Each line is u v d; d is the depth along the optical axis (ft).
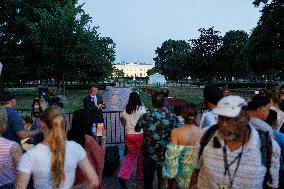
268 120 15.67
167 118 18.95
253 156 8.99
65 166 9.32
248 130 9.14
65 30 118.73
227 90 24.86
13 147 11.52
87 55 125.70
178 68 326.44
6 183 11.41
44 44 117.60
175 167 14.94
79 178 12.50
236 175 9.02
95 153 14.78
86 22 129.49
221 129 8.88
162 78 381.81
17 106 90.89
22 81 162.61
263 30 162.30
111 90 233.96
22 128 15.76
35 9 131.03
